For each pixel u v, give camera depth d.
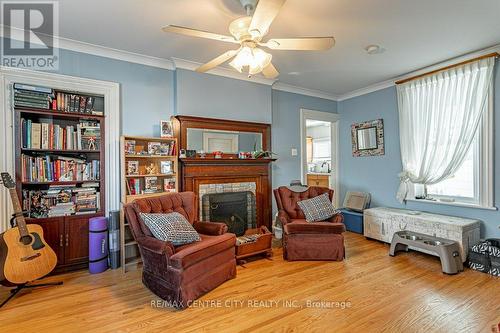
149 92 3.39
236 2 2.17
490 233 3.15
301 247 3.15
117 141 3.16
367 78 4.12
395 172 4.23
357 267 2.95
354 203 4.66
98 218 2.91
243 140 4.00
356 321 1.93
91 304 2.18
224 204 3.69
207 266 2.38
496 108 3.08
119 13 2.33
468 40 2.87
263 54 2.05
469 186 3.40
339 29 2.62
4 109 2.59
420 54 3.23
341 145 5.16
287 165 4.59
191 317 1.99
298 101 4.72
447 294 2.31
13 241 2.29
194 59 3.40
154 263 2.33
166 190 3.32
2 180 2.39
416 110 3.81
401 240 3.23
